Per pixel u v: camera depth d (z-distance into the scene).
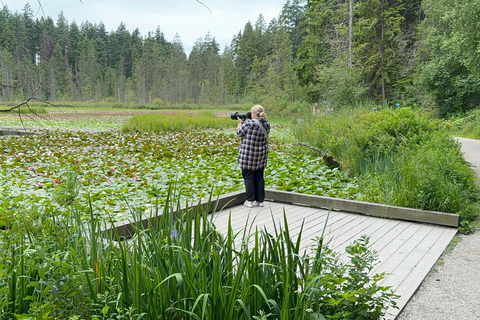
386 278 3.56
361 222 5.36
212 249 2.32
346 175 8.48
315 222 5.33
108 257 2.51
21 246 2.52
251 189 6.14
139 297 2.07
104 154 11.95
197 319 1.99
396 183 6.26
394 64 31.69
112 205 6.12
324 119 12.91
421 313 3.02
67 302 2.06
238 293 2.25
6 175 8.43
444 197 5.51
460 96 28.11
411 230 5.03
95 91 82.81
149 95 92.69
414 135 8.50
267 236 2.45
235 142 15.48
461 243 4.63
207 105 79.56
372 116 10.22
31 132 19.11
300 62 37.44
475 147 15.20
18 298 2.16
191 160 10.85
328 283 2.34
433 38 28.84
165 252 2.44
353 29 30.95
